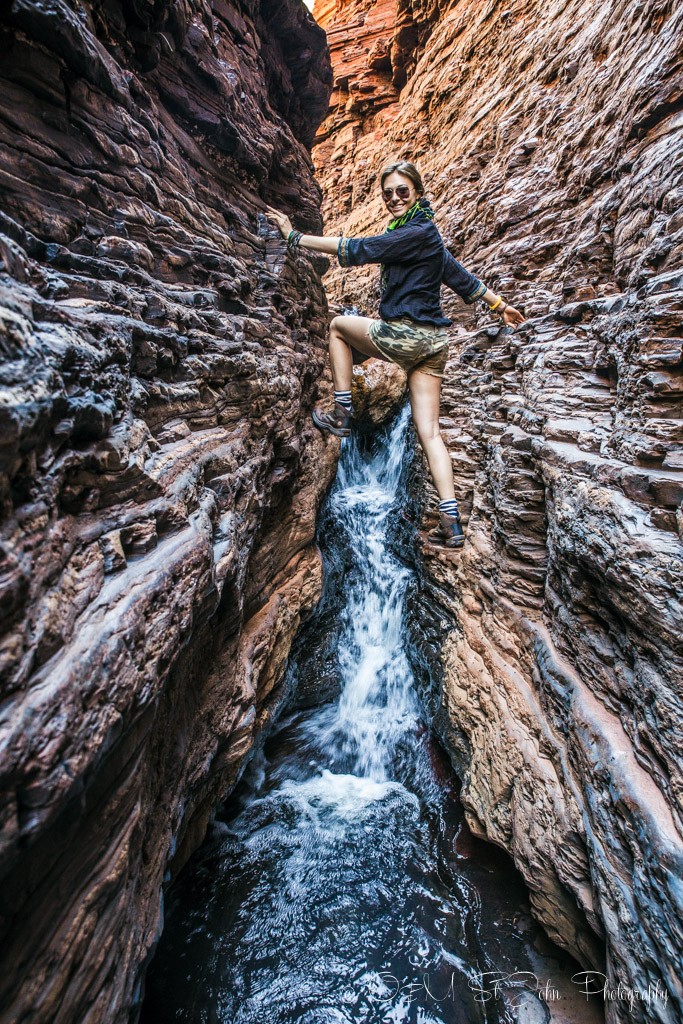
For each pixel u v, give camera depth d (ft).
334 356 9.84
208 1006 11.39
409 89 41.55
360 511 27.45
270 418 14.55
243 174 15.25
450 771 18.07
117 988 6.08
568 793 10.88
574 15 19.27
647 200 12.06
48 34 6.68
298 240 9.05
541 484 14.21
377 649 23.63
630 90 13.80
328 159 51.39
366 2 46.93
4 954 4.22
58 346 4.97
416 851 15.71
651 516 9.22
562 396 13.98
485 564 16.67
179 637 6.70
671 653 8.08
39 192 7.07
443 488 9.19
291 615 17.93
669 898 7.27
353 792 18.20
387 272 8.74
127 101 8.93
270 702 17.08
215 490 9.98
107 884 5.60
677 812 7.68
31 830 3.80
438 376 9.32
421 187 8.68
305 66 19.92
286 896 14.11
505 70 24.45
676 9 12.21
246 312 14.23
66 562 5.08
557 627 12.79
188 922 13.16
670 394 9.80
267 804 17.31
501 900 13.46
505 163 21.35
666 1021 7.32
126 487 6.47
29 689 4.03
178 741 8.89
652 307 10.08
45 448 4.90
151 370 8.03
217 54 12.90
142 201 9.52
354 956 12.59
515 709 13.57
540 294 17.61
